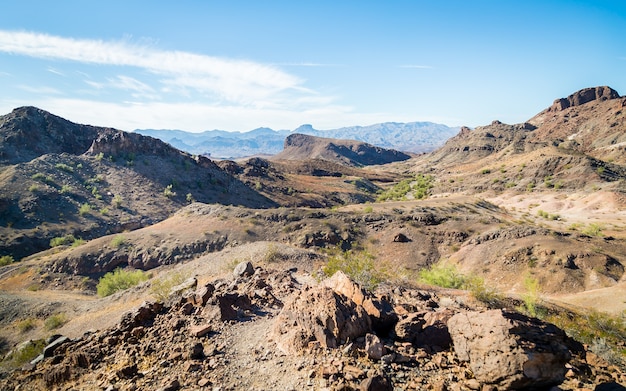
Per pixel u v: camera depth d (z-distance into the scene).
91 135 156.88
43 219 85.62
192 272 32.00
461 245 53.50
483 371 6.84
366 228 63.12
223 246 60.78
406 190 174.75
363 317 8.86
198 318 12.05
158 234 65.31
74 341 12.31
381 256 54.91
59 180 105.44
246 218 68.62
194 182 132.62
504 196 124.50
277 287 17.45
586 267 39.03
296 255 31.38
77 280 55.50
